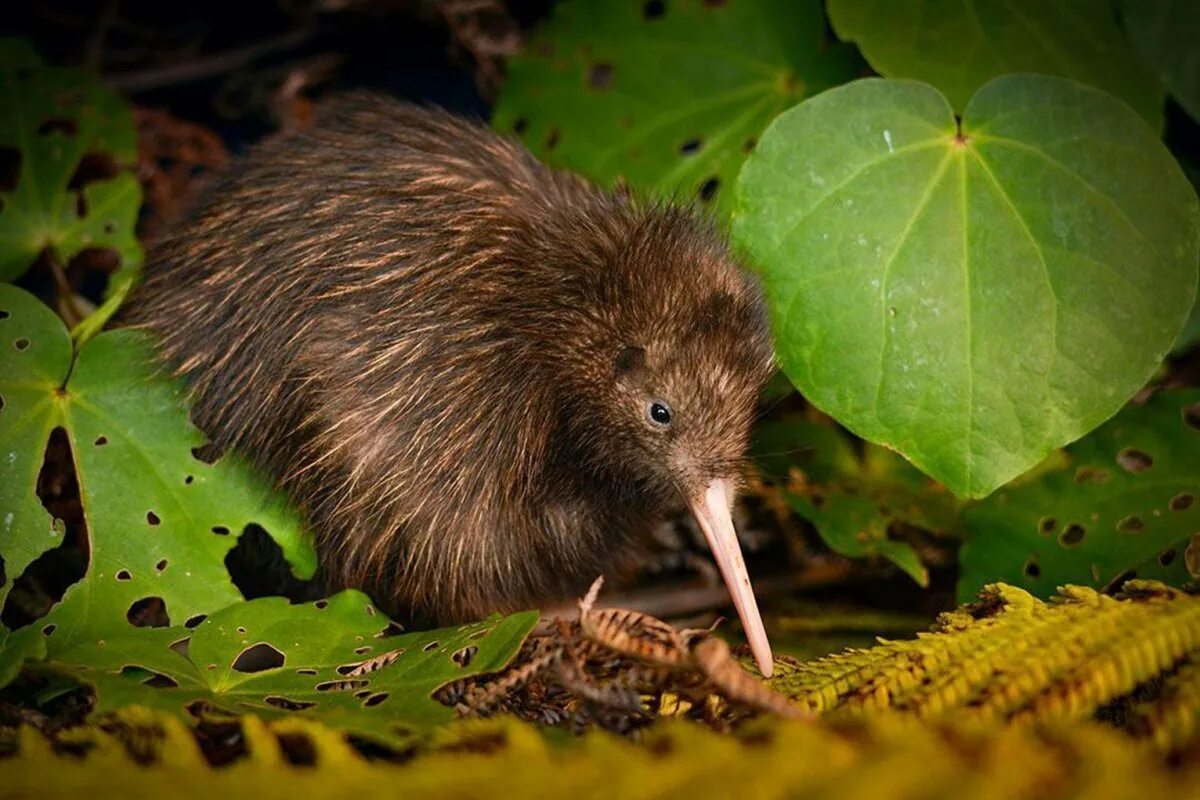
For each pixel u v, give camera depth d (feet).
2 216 2.81
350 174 2.60
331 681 2.37
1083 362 2.54
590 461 2.59
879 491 2.79
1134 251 2.54
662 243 2.58
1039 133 2.57
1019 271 2.54
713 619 2.73
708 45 2.85
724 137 2.83
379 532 2.55
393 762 2.25
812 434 2.82
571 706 2.35
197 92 3.27
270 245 2.58
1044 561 2.56
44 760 2.22
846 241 2.56
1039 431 2.54
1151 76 2.72
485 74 3.19
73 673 2.34
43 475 2.63
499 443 2.55
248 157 2.68
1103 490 2.58
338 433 2.53
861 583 2.81
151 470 2.54
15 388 2.53
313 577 2.62
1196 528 2.52
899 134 2.57
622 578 2.79
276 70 3.26
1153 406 2.61
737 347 2.55
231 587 2.53
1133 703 2.28
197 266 2.62
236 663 2.57
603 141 2.86
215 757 2.26
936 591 2.77
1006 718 2.24
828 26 2.82
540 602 2.64
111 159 2.88
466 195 2.59
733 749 2.17
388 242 2.56
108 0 3.22
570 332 2.55
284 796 2.17
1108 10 2.73
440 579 2.56
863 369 2.55
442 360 2.53
